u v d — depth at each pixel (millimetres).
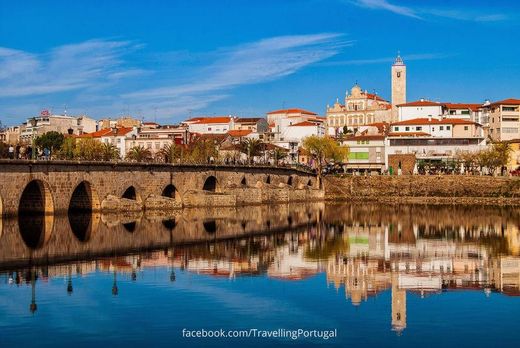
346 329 45125
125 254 75062
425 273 67000
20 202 115812
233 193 166000
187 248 81688
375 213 150000
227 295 54438
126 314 47938
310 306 51312
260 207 165625
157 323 45812
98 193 126000
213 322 46375
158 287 56906
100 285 57406
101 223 108375
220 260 72562
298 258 76125
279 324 46062
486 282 62156
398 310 50281
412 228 113375
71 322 45875
